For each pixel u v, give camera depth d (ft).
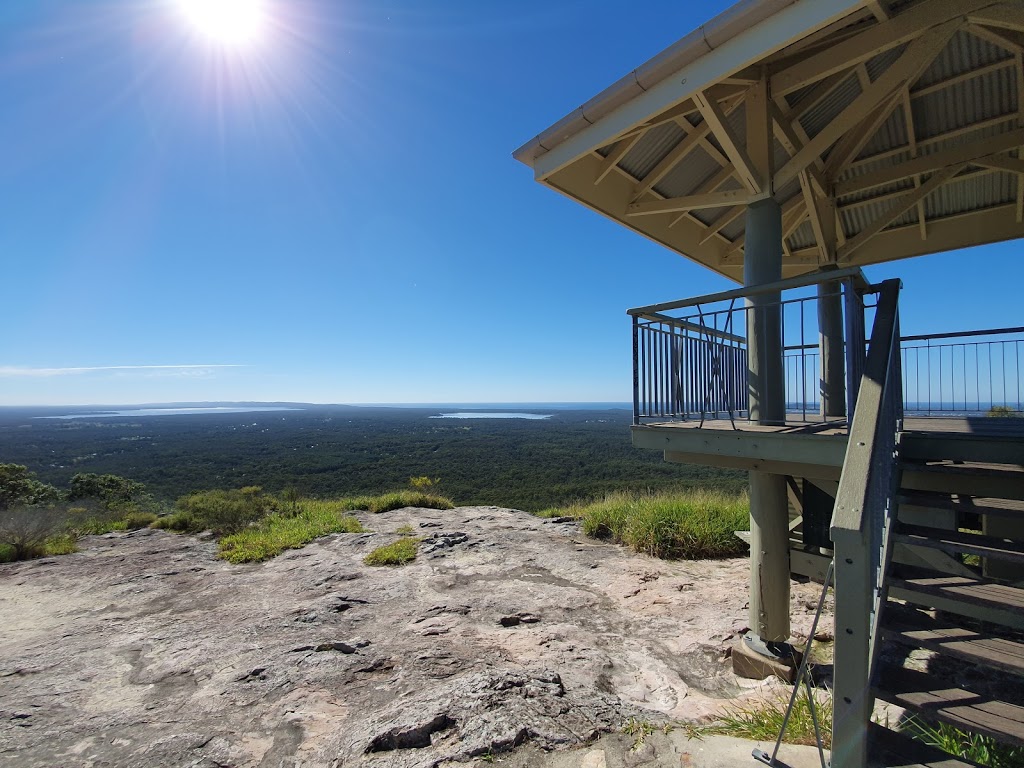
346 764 7.35
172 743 8.38
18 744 8.57
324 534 24.45
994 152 12.09
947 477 8.68
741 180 10.53
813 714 5.88
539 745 7.42
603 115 10.34
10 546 21.57
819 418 13.94
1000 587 6.62
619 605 14.43
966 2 8.04
